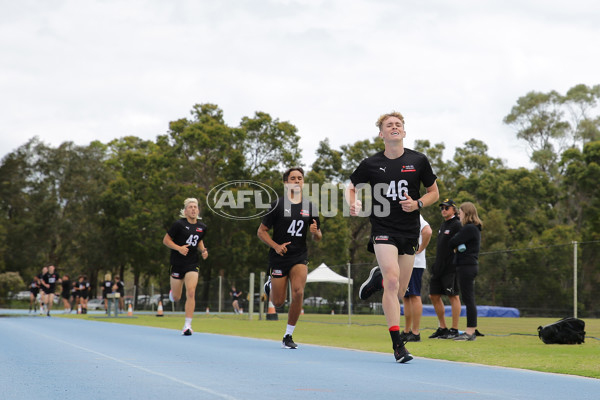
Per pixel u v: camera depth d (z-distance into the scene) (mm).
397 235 9688
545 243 79938
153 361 9062
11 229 95125
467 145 103625
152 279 105062
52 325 23484
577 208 89250
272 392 5973
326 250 83812
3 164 100125
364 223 92812
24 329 19828
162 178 78625
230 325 25328
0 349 11258
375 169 9867
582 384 6977
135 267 87125
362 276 27734
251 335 17094
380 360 9641
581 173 82500
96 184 89625
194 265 17516
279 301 13148
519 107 107250
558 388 6613
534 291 26406
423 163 9859
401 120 9898
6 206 99375
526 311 26719
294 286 12375
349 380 7012
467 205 15375
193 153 78000
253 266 81875
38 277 49594
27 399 5492
